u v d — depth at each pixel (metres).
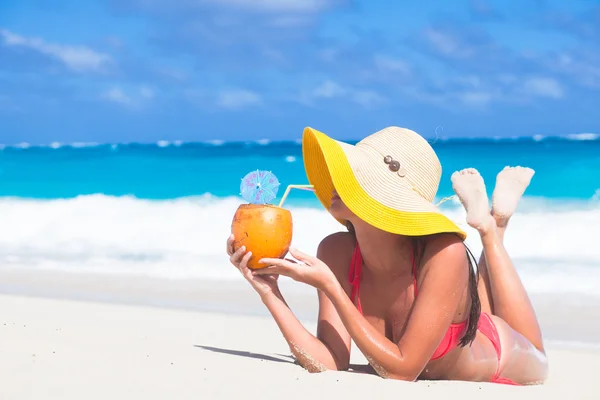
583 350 5.58
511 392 3.60
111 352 3.89
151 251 10.48
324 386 3.39
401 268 3.61
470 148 24.91
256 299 7.52
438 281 3.43
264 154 28.59
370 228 3.51
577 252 9.61
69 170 21.80
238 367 3.69
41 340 4.14
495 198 4.92
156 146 36.06
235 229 3.51
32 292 8.04
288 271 3.45
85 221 12.86
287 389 3.33
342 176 3.41
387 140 3.57
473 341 3.89
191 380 3.41
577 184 14.98
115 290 8.11
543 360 4.32
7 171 21.84
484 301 4.64
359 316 3.48
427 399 3.28
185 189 16.81
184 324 6.20
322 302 3.96
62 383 3.26
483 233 4.61
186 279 8.69
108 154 28.70
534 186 14.93
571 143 25.50
